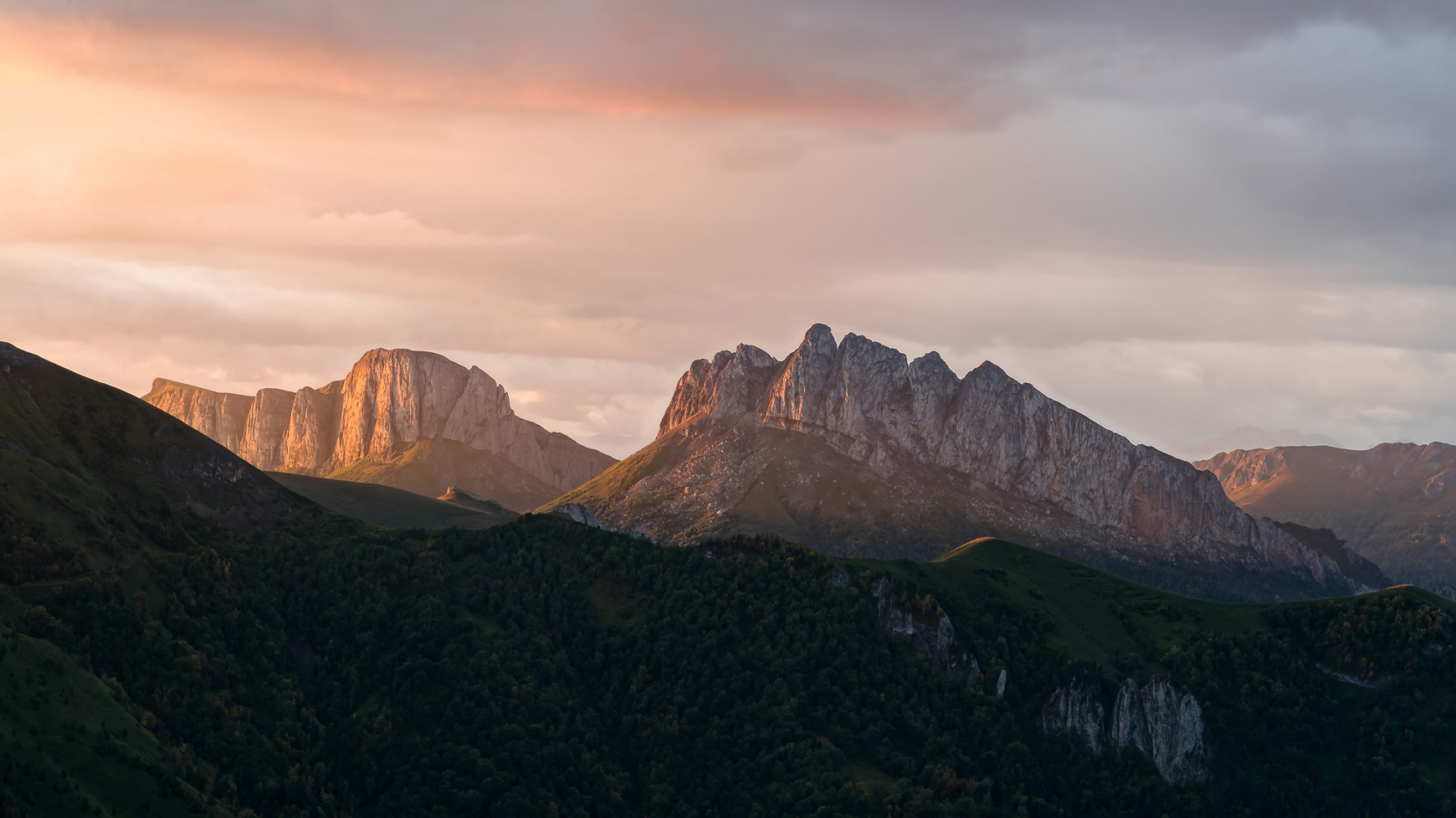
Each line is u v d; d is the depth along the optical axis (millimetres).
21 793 190875
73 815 192500
